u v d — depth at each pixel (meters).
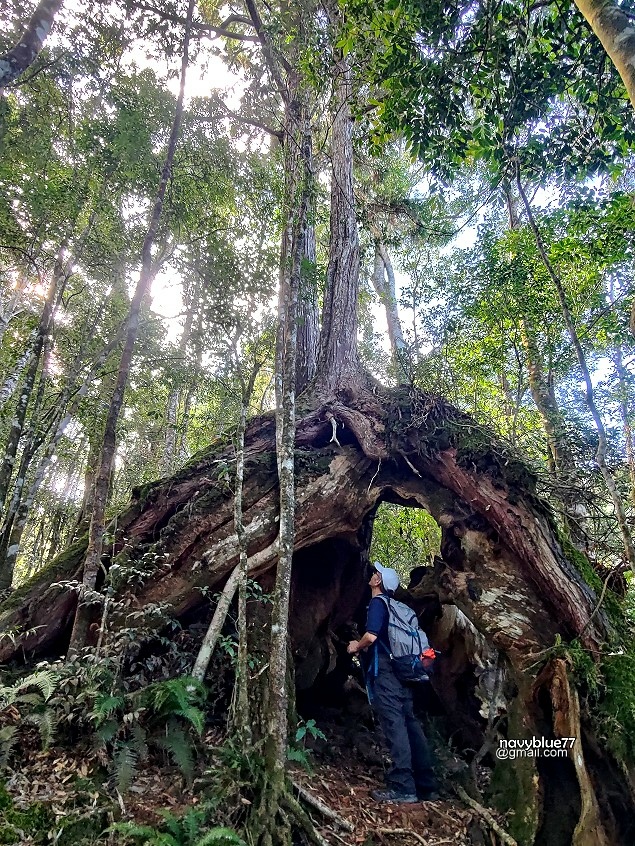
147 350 9.28
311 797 3.68
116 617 4.67
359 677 6.78
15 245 8.34
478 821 4.02
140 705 3.77
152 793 3.39
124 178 7.36
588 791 3.60
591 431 6.38
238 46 8.47
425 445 5.84
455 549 5.50
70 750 3.55
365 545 7.16
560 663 4.20
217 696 4.59
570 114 4.95
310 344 8.01
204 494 5.65
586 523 6.11
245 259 7.00
